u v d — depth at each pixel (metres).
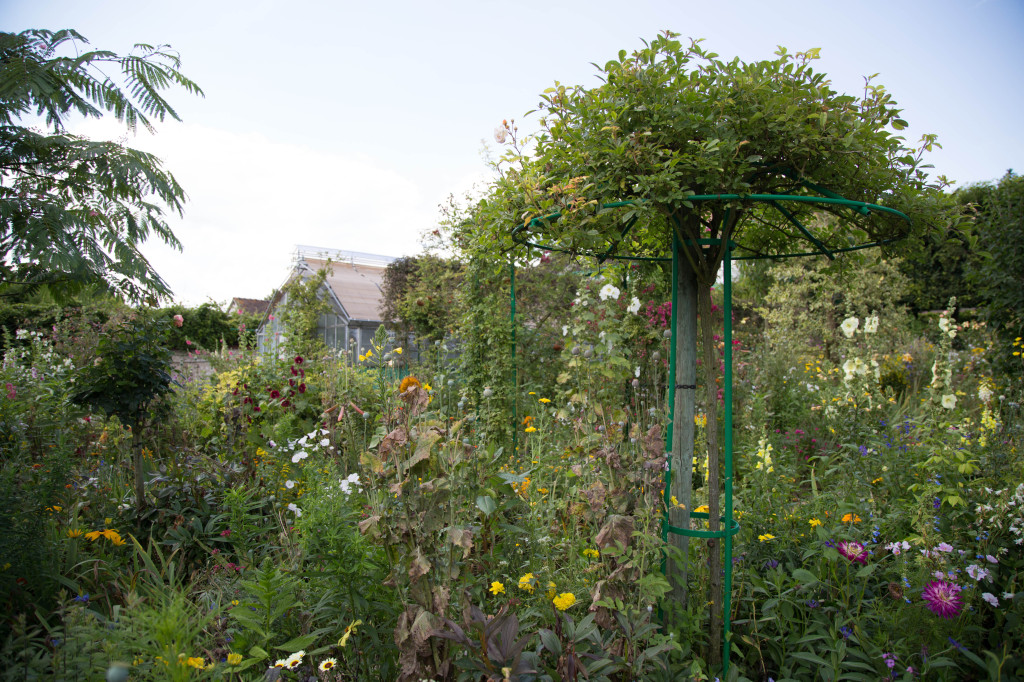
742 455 4.27
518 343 6.09
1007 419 3.80
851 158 1.98
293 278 14.87
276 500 3.16
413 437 1.89
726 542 2.05
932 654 1.92
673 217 2.07
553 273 7.46
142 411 3.15
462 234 6.55
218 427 5.12
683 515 2.20
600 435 2.30
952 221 2.18
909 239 2.32
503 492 2.42
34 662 1.66
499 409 4.95
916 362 7.77
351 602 1.88
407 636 1.62
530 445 4.08
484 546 2.19
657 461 1.96
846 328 3.73
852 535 2.42
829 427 4.41
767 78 1.94
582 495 2.12
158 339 3.26
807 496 3.20
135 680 1.60
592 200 2.00
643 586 1.76
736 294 9.71
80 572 2.40
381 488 1.96
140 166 3.52
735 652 2.08
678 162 1.93
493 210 2.60
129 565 2.61
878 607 2.07
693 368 2.25
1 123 3.18
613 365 3.61
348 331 13.73
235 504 2.63
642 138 1.93
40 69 3.12
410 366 6.16
